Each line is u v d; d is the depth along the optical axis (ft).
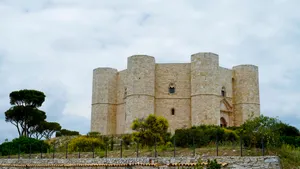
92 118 224.12
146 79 203.82
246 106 211.61
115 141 160.76
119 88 224.33
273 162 77.20
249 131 92.79
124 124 214.48
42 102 255.70
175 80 210.38
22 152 144.66
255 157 79.00
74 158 104.12
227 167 80.18
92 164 96.78
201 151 92.68
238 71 217.36
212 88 198.90
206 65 200.34
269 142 89.86
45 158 113.19
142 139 138.00
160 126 147.33
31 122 247.70
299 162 84.07
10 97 248.32
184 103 207.31
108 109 221.66
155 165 87.51
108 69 225.56
